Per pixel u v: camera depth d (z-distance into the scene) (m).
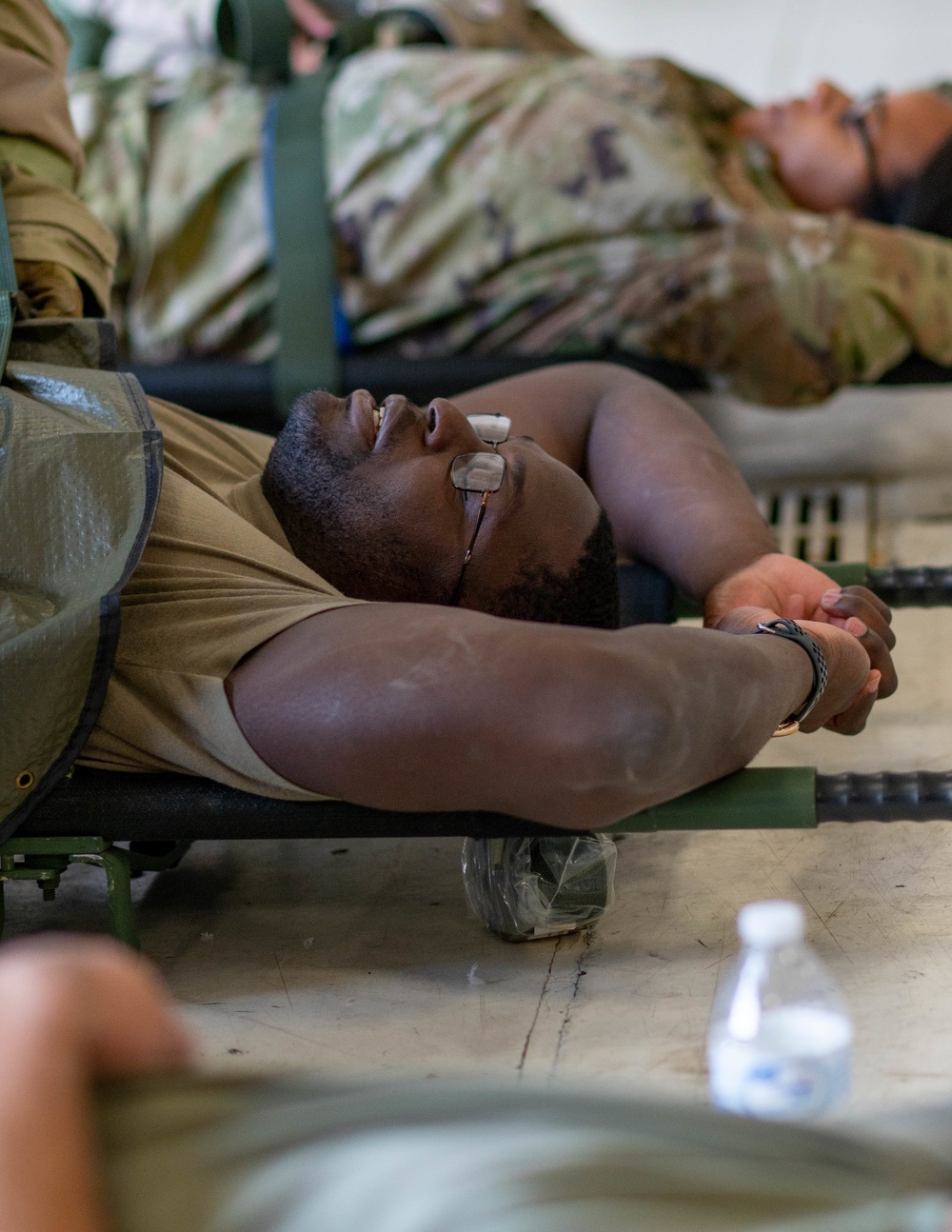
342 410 2.05
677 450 2.43
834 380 3.70
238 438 2.35
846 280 3.62
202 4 4.64
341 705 1.59
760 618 2.02
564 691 1.53
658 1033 1.55
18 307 2.19
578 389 2.57
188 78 3.93
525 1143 0.60
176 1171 0.60
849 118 4.02
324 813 1.71
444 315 3.70
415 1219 0.57
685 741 1.57
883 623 2.14
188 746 1.71
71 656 1.65
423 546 1.96
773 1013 1.14
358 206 3.68
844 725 2.05
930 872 1.95
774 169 4.07
